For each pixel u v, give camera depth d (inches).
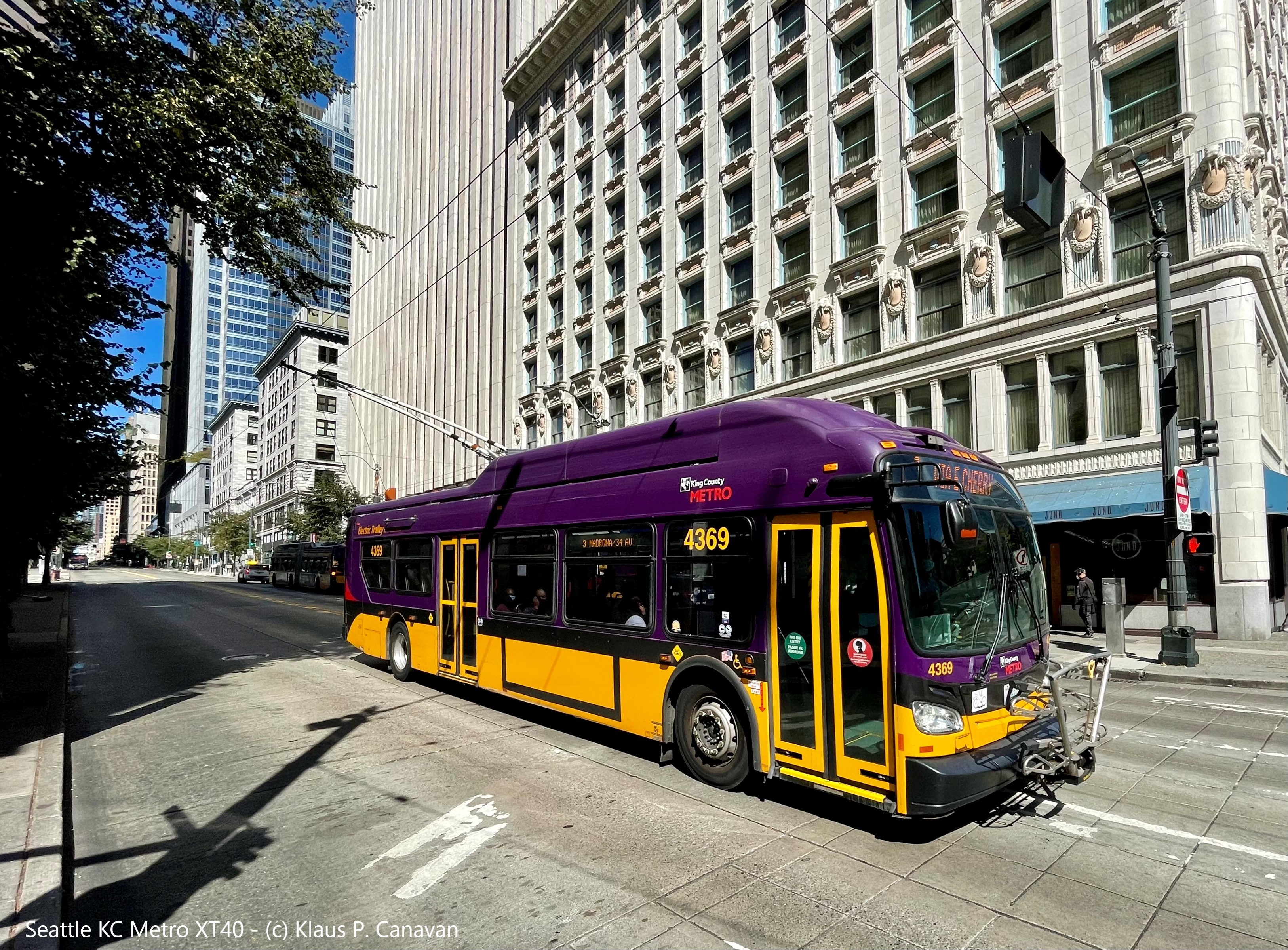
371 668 476.4
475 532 358.3
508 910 152.6
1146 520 632.4
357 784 236.1
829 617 196.9
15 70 263.1
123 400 445.1
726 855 178.1
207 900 160.1
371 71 2632.9
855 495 193.6
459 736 295.0
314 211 409.4
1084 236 661.9
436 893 160.7
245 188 362.3
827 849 181.0
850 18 861.2
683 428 259.6
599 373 1249.4
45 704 354.6
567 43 1385.3
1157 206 524.7
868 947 136.2
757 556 217.0
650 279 1135.0
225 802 221.9
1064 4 684.1
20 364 348.5
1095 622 657.6
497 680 331.6
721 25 1035.9
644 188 1185.4
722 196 1023.6
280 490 3078.2
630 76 1209.4
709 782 229.8
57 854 175.8
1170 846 182.7
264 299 3720.5
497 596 338.0
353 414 2593.5
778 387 918.4
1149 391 614.2
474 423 1701.5
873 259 821.9
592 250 1302.9
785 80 949.2
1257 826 196.4
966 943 137.6
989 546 205.0
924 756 173.6
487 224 1696.6
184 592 1619.1
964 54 754.8
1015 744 190.9
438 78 2026.3
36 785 226.7
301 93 378.9
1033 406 695.7
